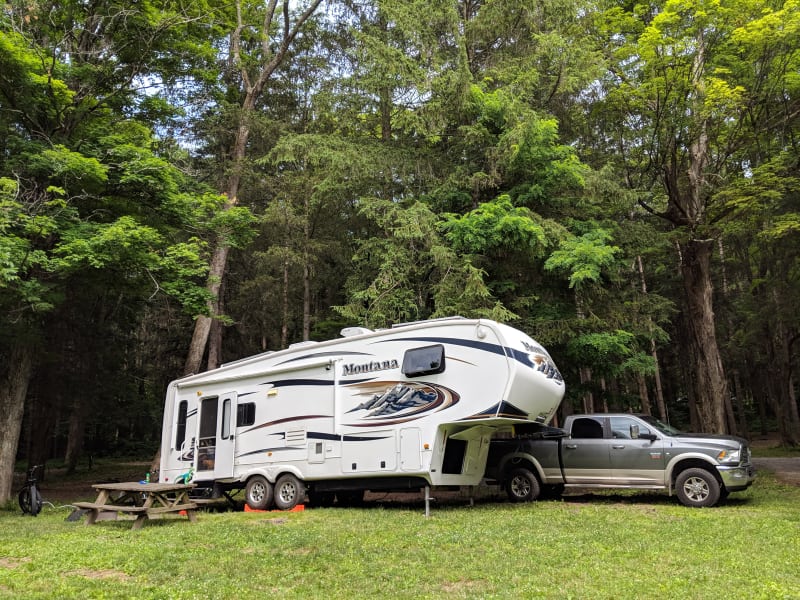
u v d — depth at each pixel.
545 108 17.28
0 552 7.29
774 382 27.50
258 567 6.26
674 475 10.71
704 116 15.83
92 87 15.01
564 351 15.23
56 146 13.07
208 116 21.45
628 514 9.51
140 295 15.16
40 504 11.59
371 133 18.88
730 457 10.29
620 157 18.39
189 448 12.33
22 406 14.13
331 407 10.82
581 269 13.11
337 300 22.67
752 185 15.61
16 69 12.89
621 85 16.75
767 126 17.08
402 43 16.45
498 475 11.87
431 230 14.34
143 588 5.51
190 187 17.00
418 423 9.98
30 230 11.75
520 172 15.28
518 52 16.36
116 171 13.88
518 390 9.56
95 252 12.10
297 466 10.92
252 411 11.68
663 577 5.68
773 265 23.72
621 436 11.20
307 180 19.30
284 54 22.12
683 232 17.12
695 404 27.27
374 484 10.37
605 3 17.66
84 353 20.78
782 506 10.30
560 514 9.52
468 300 13.71
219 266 19.47
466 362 9.84
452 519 9.17
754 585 5.38
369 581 5.66
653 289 26.58
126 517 10.51
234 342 26.47
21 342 13.93
